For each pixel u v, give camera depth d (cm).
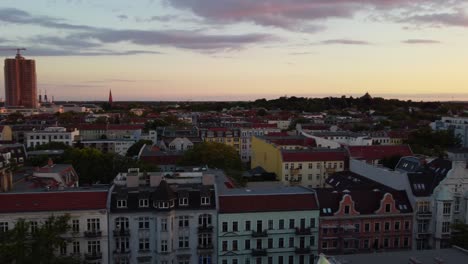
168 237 9250
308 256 9962
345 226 10138
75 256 8875
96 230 9162
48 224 8062
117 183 10075
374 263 6494
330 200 10381
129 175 9881
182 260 9462
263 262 9781
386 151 17962
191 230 9456
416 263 6234
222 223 9538
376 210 10456
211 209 9456
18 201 9000
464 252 6931
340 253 10088
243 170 18550
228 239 9581
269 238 9744
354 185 12594
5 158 16750
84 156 15275
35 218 8894
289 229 9812
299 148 19025
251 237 9638
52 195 9194
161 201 9169
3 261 7138
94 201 9225
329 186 14012
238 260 9669
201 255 9512
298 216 9856
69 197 9212
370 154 17738
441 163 11900
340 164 17638
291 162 17362
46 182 11088
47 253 7538
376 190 10938
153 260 9375
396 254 6869
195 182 10144
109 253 9231
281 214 9750
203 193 9488
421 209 10631
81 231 9119
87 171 14888
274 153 18512
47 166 12912
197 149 17788
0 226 8812
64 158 15975
